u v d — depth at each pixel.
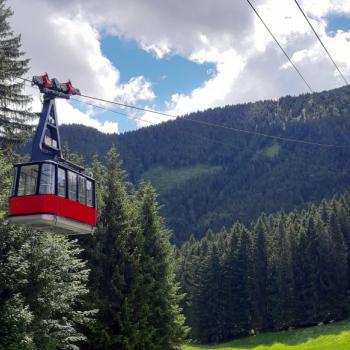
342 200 135.75
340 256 105.19
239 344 95.12
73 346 31.66
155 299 47.72
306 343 81.94
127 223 47.19
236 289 107.88
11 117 40.75
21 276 27.95
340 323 95.06
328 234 106.25
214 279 107.44
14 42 41.31
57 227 24.78
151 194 53.03
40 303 28.66
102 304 43.03
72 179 24.95
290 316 102.00
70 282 31.33
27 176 23.67
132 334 43.28
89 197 26.53
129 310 43.84
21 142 40.91
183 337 51.47
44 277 28.22
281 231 110.81
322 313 101.44
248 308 107.31
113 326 44.28
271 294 107.12
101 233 45.88
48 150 24.59
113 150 50.41
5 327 25.77
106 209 47.78
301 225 109.44
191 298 109.62
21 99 40.84
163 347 48.22
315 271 104.19
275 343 88.31
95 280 44.06
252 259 109.94
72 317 33.75
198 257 116.81
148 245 50.66
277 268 105.62
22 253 27.78
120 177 50.44
